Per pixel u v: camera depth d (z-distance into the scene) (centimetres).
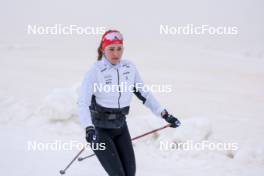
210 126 2383
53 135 2569
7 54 7025
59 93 2806
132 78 1485
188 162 2134
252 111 3628
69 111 2719
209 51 9400
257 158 2139
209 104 3866
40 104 3158
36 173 1956
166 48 9438
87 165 2073
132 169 1472
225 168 2053
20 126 2733
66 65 6125
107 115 1461
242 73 6178
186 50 9275
